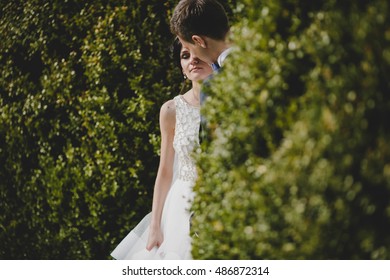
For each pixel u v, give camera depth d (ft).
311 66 8.01
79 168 16.42
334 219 7.01
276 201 7.52
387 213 6.93
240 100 8.49
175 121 13.03
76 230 16.66
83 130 16.57
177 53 14.19
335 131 7.01
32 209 17.34
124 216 16.15
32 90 17.24
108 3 16.40
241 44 8.73
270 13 8.46
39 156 17.06
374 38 7.25
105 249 16.57
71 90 16.58
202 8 11.75
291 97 8.07
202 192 9.27
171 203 12.94
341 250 7.16
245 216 8.12
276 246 7.65
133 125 15.94
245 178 8.14
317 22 7.90
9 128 17.57
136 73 16.12
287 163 7.37
